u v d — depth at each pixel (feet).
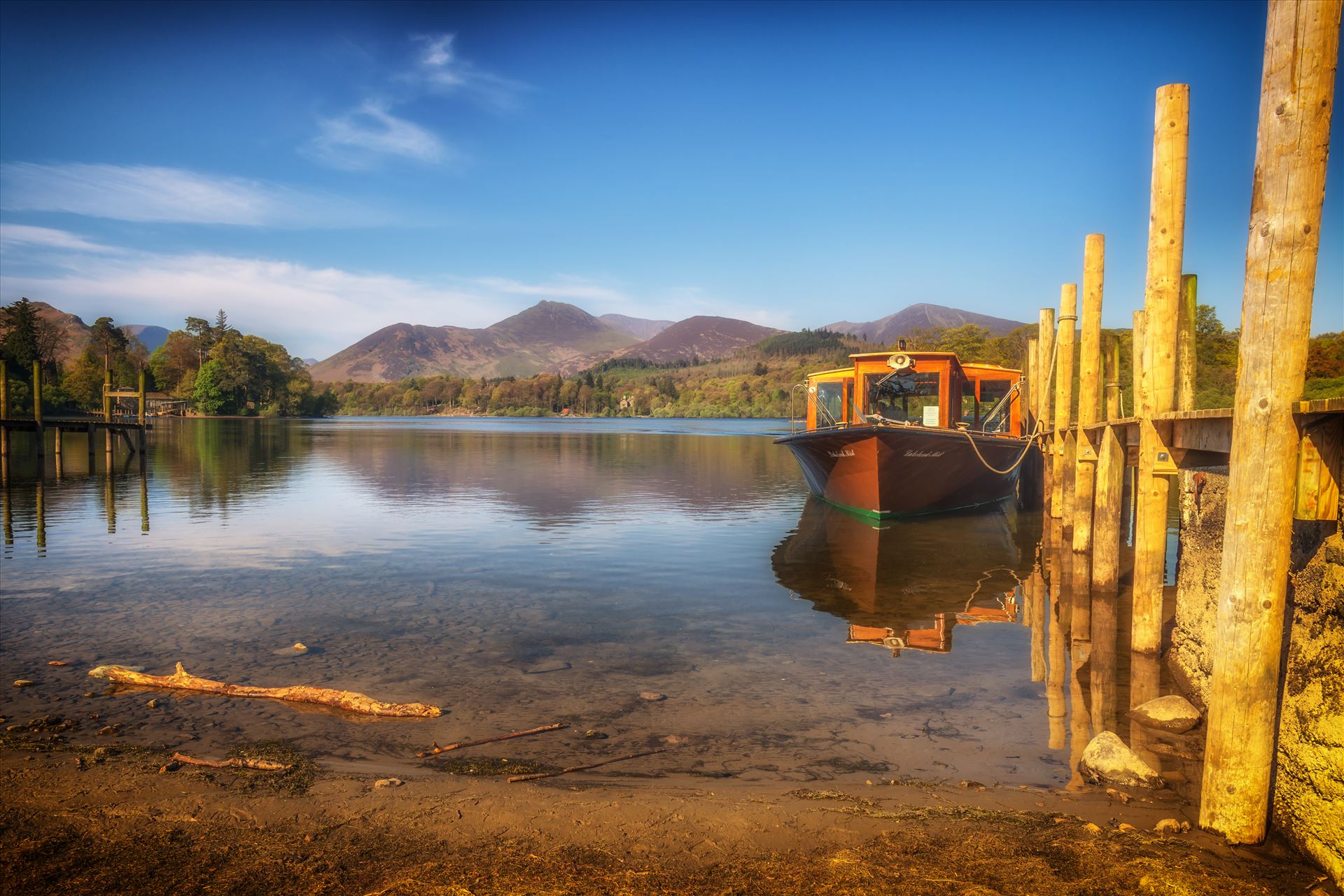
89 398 399.85
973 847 14.43
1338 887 12.82
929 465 66.13
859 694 24.94
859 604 37.99
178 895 12.87
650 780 18.29
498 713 22.84
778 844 14.80
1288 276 13.62
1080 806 16.97
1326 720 13.67
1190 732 21.81
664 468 122.31
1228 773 14.76
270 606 35.73
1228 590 14.70
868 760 19.81
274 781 17.66
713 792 17.51
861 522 67.51
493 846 14.65
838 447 65.72
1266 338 13.89
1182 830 15.34
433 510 71.67
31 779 17.46
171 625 32.30
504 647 29.78
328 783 17.61
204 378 458.50
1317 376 139.74
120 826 15.29
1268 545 14.12
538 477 105.60
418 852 14.38
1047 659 29.14
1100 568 36.55
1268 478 14.01
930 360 69.82
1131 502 63.82
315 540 54.49
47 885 13.16
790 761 19.66
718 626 33.27
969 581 44.37
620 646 30.09
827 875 13.34
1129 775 18.16
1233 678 14.61
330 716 22.38
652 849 14.52
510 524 62.80
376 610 35.14
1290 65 13.44
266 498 80.18
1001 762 19.74
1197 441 23.94
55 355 422.00
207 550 50.08
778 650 29.99
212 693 24.09
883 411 74.43
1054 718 22.95
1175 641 27.68
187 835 14.94
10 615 33.73
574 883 13.10
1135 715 23.06
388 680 25.75
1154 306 27.91
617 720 22.39
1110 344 56.49
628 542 54.85
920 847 14.47
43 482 93.91
